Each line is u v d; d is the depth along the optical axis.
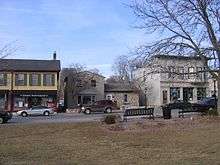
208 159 13.66
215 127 24.31
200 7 30.94
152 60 32.84
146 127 26.28
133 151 16.53
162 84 76.88
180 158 14.24
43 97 70.75
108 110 60.44
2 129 26.61
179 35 32.09
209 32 31.55
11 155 15.68
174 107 41.19
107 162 13.96
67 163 13.82
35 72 70.62
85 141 20.23
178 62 33.69
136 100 80.62
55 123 32.31
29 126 28.83
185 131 22.95
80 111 64.56
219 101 33.84
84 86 79.25
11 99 69.69
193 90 74.38
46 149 17.41
